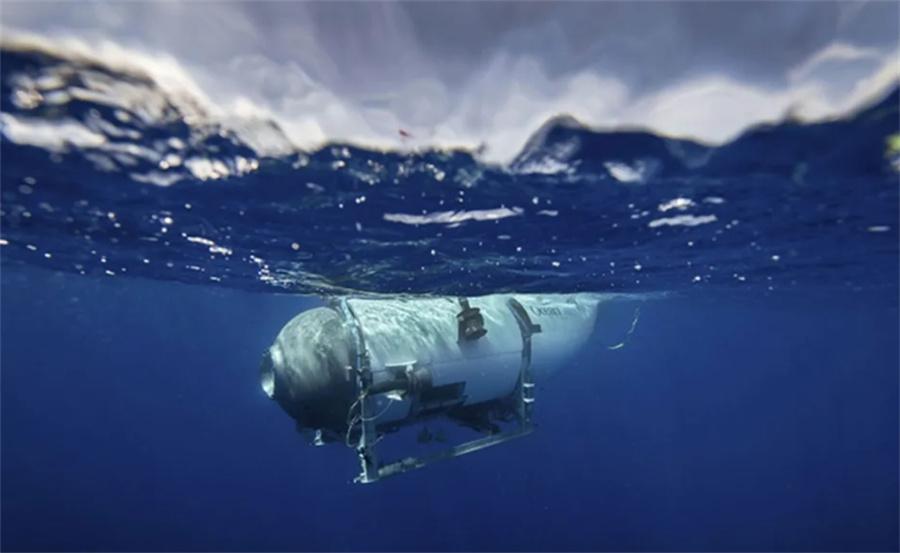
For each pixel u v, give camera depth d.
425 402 7.39
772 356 86.00
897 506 24.66
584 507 27.66
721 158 4.97
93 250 9.84
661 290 14.63
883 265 11.84
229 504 31.48
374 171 5.23
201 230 7.68
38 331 68.88
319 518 29.42
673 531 24.55
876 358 76.69
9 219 7.65
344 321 7.08
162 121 4.41
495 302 9.03
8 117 4.33
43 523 26.95
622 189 5.74
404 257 8.52
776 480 30.53
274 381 7.05
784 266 11.52
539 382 10.70
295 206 6.32
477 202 6.10
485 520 26.62
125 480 35.75
